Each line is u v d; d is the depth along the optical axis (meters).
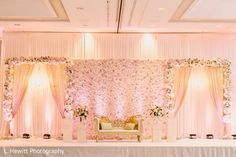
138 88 11.14
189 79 11.26
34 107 11.06
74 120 10.95
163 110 11.09
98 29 10.84
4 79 10.93
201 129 11.19
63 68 11.06
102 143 9.87
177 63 11.05
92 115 11.03
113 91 11.10
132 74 11.16
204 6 8.21
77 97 11.02
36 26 10.31
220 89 11.18
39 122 11.05
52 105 11.09
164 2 7.68
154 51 11.22
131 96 11.12
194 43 11.26
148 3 7.77
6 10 8.55
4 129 10.84
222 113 11.09
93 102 11.05
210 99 11.23
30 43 11.08
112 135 10.92
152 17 9.12
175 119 10.45
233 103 11.16
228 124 11.02
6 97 10.77
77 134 10.41
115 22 9.79
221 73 11.19
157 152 9.02
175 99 11.16
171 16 9.09
